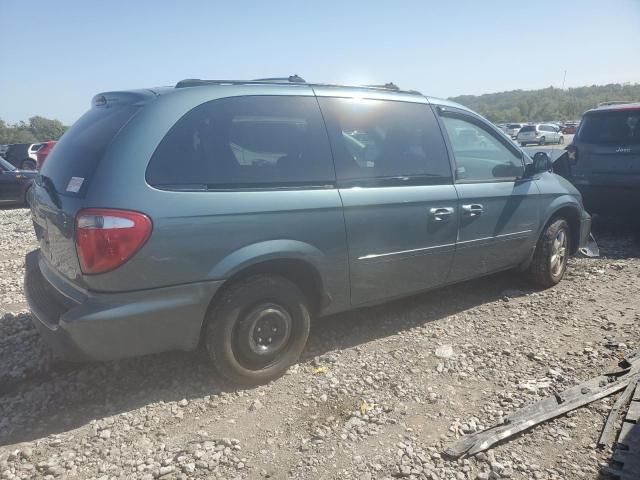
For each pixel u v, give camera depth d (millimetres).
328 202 3516
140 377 3564
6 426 3059
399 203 3873
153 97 3162
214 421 3096
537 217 5000
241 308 3264
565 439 2895
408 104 4172
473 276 4637
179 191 3004
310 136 3562
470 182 4438
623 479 2555
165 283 2975
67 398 3340
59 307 3068
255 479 2633
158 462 2740
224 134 3236
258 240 3238
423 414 3164
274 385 3479
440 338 4188
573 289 5270
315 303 3771
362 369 3695
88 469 2689
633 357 3740
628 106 6996
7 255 7434
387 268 3902
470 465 2703
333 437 2945
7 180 13312
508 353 3902
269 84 3529
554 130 41812
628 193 6871
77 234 2838
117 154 2924
